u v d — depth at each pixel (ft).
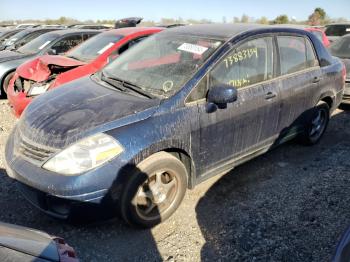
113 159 9.11
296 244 9.89
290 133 14.44
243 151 12.48
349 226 7.36
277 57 13.09
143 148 9.46
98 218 9.46
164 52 12.37
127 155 9.25
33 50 26.20
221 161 11.84
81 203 8.98
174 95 10.32
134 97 10.57
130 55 13.46
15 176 9.59
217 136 11.23
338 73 16.02
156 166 9.84
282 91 13.07
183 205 11.58
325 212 11.29
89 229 10.36
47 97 11.73
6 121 19.61
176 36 13.00
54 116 10.08
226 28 12.87
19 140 10.16
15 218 10.68
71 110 10.20
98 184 8.97
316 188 12.69
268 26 13.35
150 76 11.48
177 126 10.09
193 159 10.85
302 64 14.30
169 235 10.23
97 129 9.23
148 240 10.01
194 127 10.47
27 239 6.40
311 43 14.87
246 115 11.86
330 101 16.20
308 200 11.94
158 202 10.43
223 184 12.92
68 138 9.17
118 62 13.38
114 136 9.23
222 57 11.29
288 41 13.74
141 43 13.99
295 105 13.92
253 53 12.26
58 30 29.09
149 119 9.75
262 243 9.92
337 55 24.00
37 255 5.98
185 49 11.95
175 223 10.73
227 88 10.39
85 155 8.95
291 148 16.15
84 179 8.84
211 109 10.80
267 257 9.42
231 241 10.00
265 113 12.57
